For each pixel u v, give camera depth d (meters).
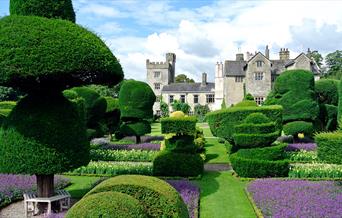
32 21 9.55
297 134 25.47
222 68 70.44
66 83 10.27
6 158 9.92
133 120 27.23
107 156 21.33
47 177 10.44
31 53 9.01
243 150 16.47
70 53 9.23
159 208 6.86
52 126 10.02
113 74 10.16
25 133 9.91
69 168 10.21
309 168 16.89
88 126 25.45
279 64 62.06
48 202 10.05
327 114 26.78
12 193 11.48
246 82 58.38
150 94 27.28
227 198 12.59
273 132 16.55
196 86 76.44
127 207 6.03
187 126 16.44
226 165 20.12
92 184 13.27
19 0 10.27
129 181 7.00
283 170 15.93
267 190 12.19
